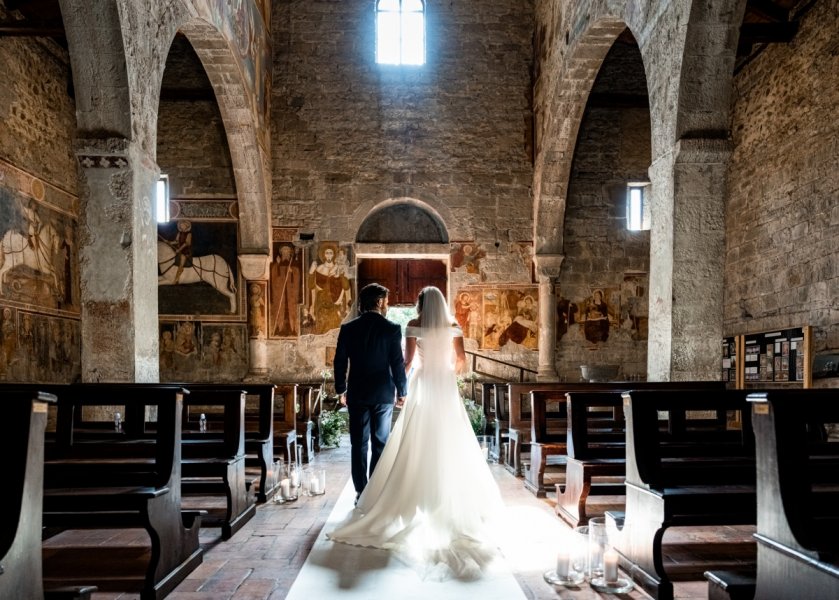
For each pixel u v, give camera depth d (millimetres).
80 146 6566
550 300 14258
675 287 6766
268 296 14164
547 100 13109
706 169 6766
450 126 14570
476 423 10680
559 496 5543
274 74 14438
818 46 9820
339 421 10859
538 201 14086
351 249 14359
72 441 4887
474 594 3617
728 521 3715
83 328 6637
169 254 14078
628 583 3742
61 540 4844
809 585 2592
